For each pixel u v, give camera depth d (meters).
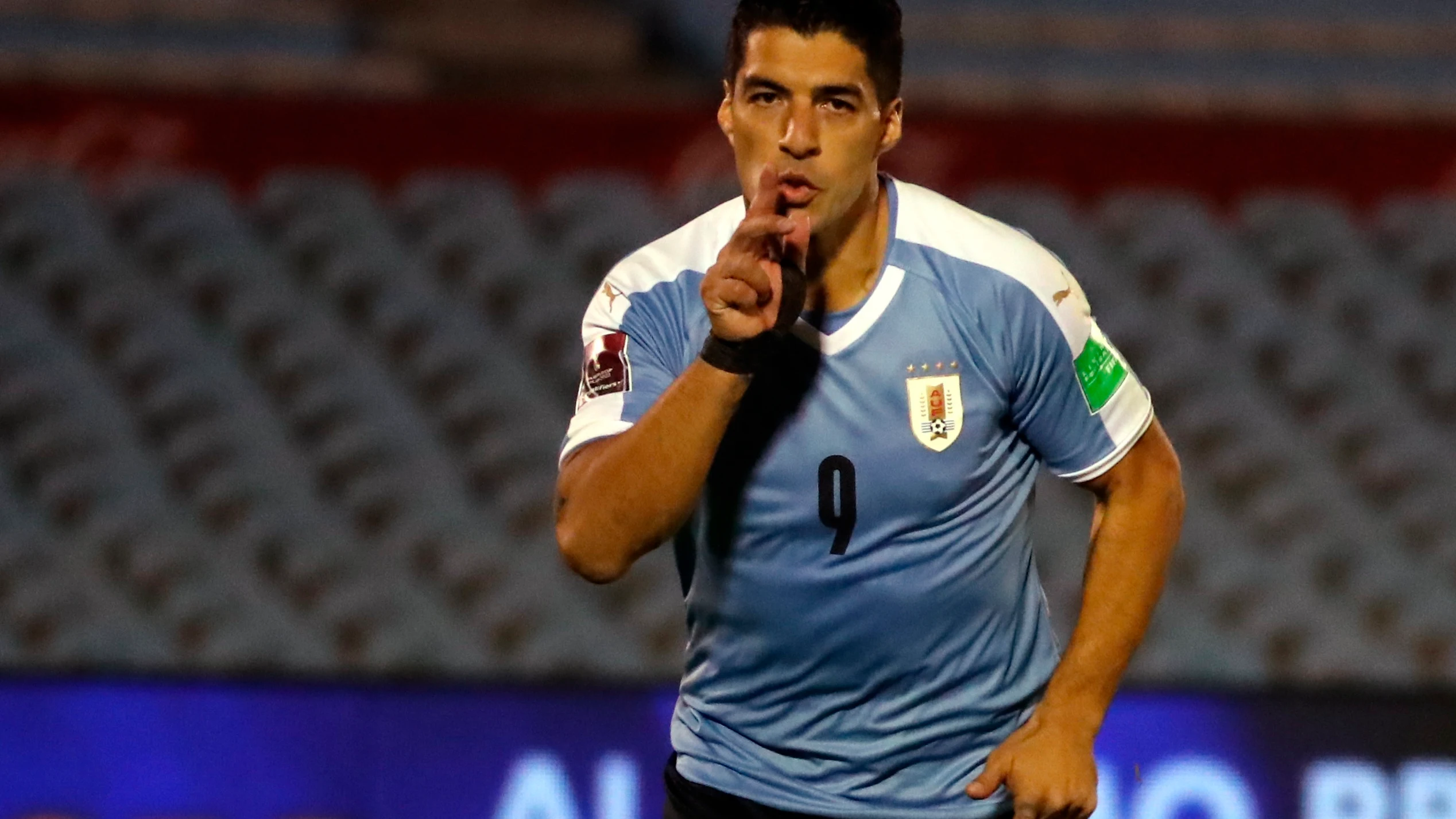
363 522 26.23
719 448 8.57
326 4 35.41
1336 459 28.27
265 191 29.81
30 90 29.64
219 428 27.34
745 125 8.00
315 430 27.72
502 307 29.30
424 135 29.98
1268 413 28.22
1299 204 30.16
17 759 15.73
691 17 36.34
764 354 7.94
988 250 8.64
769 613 8.75
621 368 8.76
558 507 8.57
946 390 8.51
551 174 29.98
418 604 24.80
